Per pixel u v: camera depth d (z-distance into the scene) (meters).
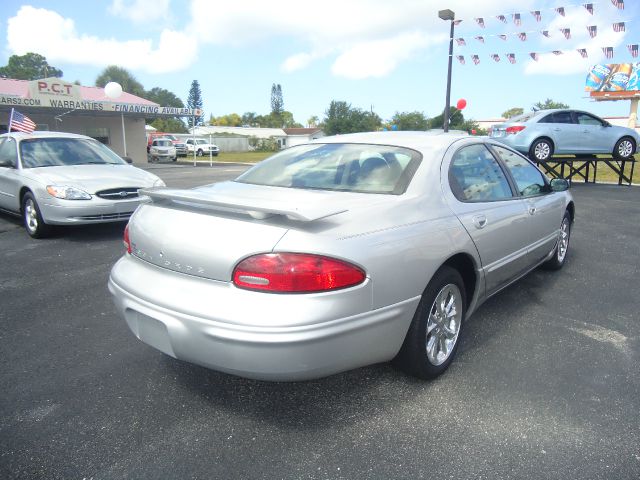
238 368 2.22
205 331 2.24
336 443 2.36
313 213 2.20
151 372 3.04
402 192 2.89
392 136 3.55
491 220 3.33
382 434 2.42
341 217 2.44
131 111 25.89
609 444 2.35
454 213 3.03
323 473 2.15
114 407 2.66
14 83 26.48
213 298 2.26
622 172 13.73
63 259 5.67
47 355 3.27
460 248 2.94
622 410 2.63
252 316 2.15
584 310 4.11
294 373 2.20
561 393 2.80
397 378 2.97
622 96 36.25
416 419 2.55
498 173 3.79
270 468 2.18
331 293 2.20
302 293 2.16
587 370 3.07
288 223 2.29
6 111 23.83
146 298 2.48
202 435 2.42
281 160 3.57
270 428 2.47
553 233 4.64
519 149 12.48
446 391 2.82
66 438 2.39
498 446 2.33
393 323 2.51
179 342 2.34
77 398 2.74
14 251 6.04
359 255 2.30
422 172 3.01
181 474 2.14
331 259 2.21
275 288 2.16
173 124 85.88
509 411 2.62
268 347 2.14
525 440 2.38
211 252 2.30
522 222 3.81
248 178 3.45
